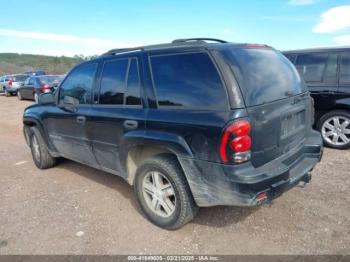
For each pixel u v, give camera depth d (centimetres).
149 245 288
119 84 341
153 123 294
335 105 535
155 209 319
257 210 340
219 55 263
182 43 300
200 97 265
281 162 281
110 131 347
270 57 312
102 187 426
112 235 305
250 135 249
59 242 296
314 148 335
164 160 296
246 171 248
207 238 295
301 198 362
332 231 295
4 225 331
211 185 263
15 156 609
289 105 298
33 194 411
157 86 299
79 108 394
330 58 543
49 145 484
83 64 403
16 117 1170
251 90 258
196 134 262
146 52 315
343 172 436
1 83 2323
